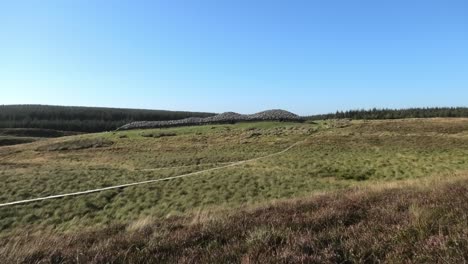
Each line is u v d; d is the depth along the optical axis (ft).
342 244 20.72
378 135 244.42
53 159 232.32
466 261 17.06
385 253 19.43
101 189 115.44
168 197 108.06
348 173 138.82
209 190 113.39
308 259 19.02
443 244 18.88
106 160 219.20
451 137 221.66
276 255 19.57
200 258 20.48
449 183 41.16
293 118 360.69
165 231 27.04
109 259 21.40
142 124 373.20
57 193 110.93
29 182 122.42
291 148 223.30
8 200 103.50
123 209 97.09
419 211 25.62
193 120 374.84
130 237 25.89
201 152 231.09
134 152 247.50
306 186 114.83
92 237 28.55
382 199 33.37
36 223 87.10
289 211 31.65
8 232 81.05
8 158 249.14
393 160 162.91
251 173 137.69
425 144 206.49
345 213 28.09
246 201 99.71
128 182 127.03
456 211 25.27
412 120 306.96
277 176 130.62
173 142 278.46
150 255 21.84
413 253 18.81
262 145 240.94
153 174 145.59
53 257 22.40
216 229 26.03
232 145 250.98
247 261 19.10
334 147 214.90
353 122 313.73
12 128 645.10
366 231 22.79
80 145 284.61
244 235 24.18
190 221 31.60
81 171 148.05
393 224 23.62
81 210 95.86
